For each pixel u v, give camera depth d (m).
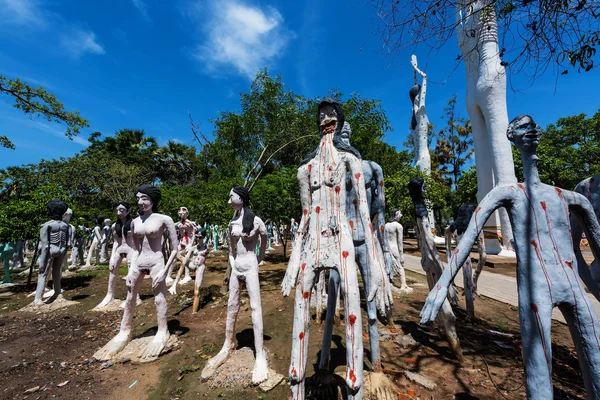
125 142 27.17
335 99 2.80
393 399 2.82
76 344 4.36
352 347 2.28
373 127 12.28
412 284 7.97
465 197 19.77
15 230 7.25
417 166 18.45
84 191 17.00
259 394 3.04
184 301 6.47
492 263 11.21
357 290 2.36
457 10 3.41
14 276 10.15
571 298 1.88
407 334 4.51
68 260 13.50
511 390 3.03
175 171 24.59
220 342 4.32
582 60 2.83
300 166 2.81
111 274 6.35
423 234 4.13
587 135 19.12
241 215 3.80
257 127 10.90
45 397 3.03
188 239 8.41
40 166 16.31
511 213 2.06
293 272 2.60
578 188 2.55
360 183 2.62
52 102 10.20
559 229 1.97
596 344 1.83
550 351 1.84
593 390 1.83
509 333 4.59
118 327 5.05
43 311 5.96
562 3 2.75
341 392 2.91
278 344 4.21
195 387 3.19
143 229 4.11
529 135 2.02
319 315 5.12
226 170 11.69
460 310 5.75
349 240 2.50
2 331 4.91
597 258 2.19
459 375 3.33
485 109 13.36
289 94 12.01
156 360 3.80
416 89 19.00
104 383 3.29
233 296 3.73
